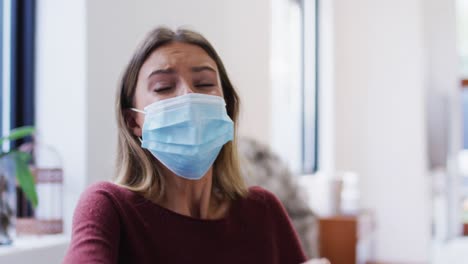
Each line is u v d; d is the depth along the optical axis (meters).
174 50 1.20
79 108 2.03
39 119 2.11
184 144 1.17
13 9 2.16
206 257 1.17
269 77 3.33
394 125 4.99
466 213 5.33
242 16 3.06
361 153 5.04
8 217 1.78
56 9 2.08
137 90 1.21
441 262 4.54
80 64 2.03
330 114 4.86
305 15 4.87
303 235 2.68
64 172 2.04
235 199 1.28
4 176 1.78
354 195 3.82
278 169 2.75
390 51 5.01
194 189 1.20
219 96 1.23
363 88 5.04
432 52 5.31
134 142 1.21
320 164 4.87
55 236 1.97
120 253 1.11
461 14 5.37
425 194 4.92
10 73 2.16
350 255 3.43
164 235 1.14
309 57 4.89
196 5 2.67
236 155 1.31
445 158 5.23
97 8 2.06
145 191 1.17
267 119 3.31
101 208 1.10
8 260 1.63
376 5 5.03
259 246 1.26
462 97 5.43
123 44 2.18
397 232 4.95
